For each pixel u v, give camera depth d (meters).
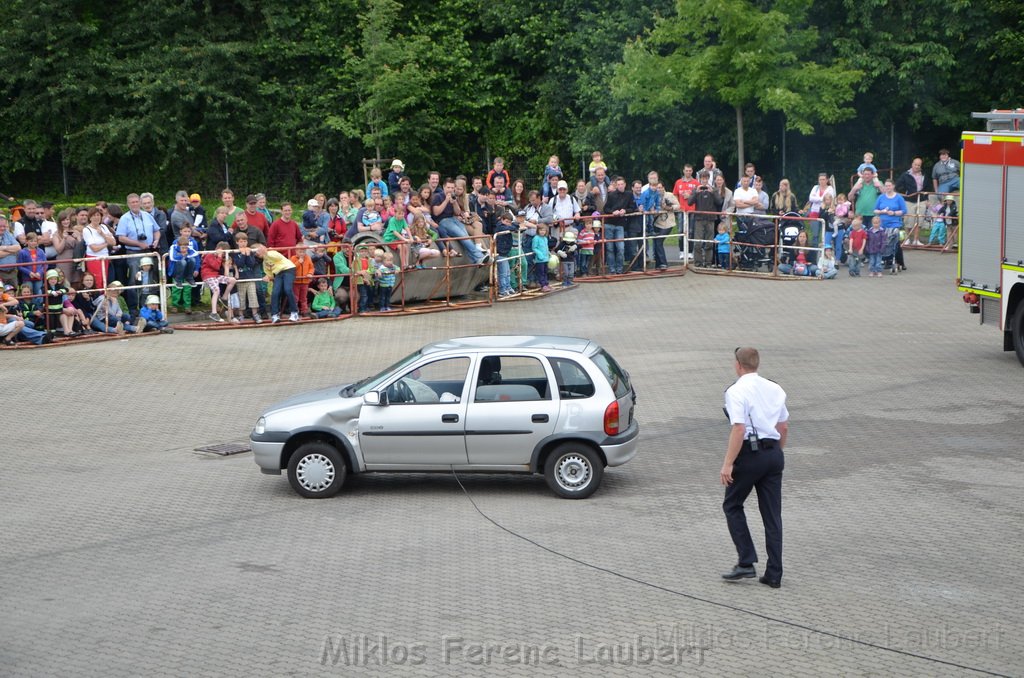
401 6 40.84
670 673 7.64
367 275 22.52
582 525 11.16
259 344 20.55
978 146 18.42
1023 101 36.44
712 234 27.33
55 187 45.34
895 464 12.89
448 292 23.45
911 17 36.19
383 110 40.25
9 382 17.97
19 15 43.62
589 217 25.88
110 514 11.92
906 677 7.54
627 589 9.32
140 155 44.41
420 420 12.21
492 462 12.20
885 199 26.77
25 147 44.03
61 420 15.93
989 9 35.53
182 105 42.19
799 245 26.44
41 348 20.14
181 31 43.28
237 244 21.92
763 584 9.35
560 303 24.12
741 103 34.88
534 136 41.00
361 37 42.47
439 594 9.30
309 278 22.25
